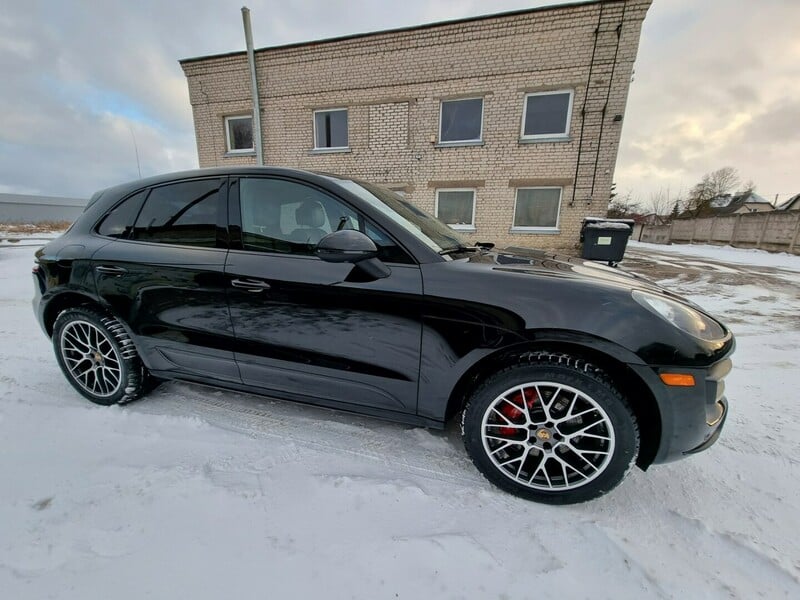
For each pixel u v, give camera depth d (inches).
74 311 85.4
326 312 66.3
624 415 54.6
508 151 299.7
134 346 84.5
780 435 77.5
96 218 87.4
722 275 272.7
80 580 45.1
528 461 61.4
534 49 277.6
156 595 43.7
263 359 73.7
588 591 45.2
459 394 64.9
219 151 369.7
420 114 313.0
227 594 44.0
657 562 49.1
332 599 43.7
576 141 284.7
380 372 66.0
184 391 94.5
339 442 74.3
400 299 61.8
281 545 50.6
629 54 261.9
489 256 77.2
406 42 301.9
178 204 79.0
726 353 56.1
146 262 78.0
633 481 64.6
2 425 78.6
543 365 57.2
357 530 53.4
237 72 346.3
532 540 52.4
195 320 76.6
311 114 338.6
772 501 59.8
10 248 437.4
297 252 69.4
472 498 60.4
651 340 52.6
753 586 45.9
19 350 121.3
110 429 77.7
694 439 54.8
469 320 58.9
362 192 74.4
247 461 67.9
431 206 327.0
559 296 56.5
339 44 315.6
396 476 64.8
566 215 298.5
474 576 46.8
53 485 60.9
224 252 73.2
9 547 49.3
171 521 54.1
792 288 226.4
